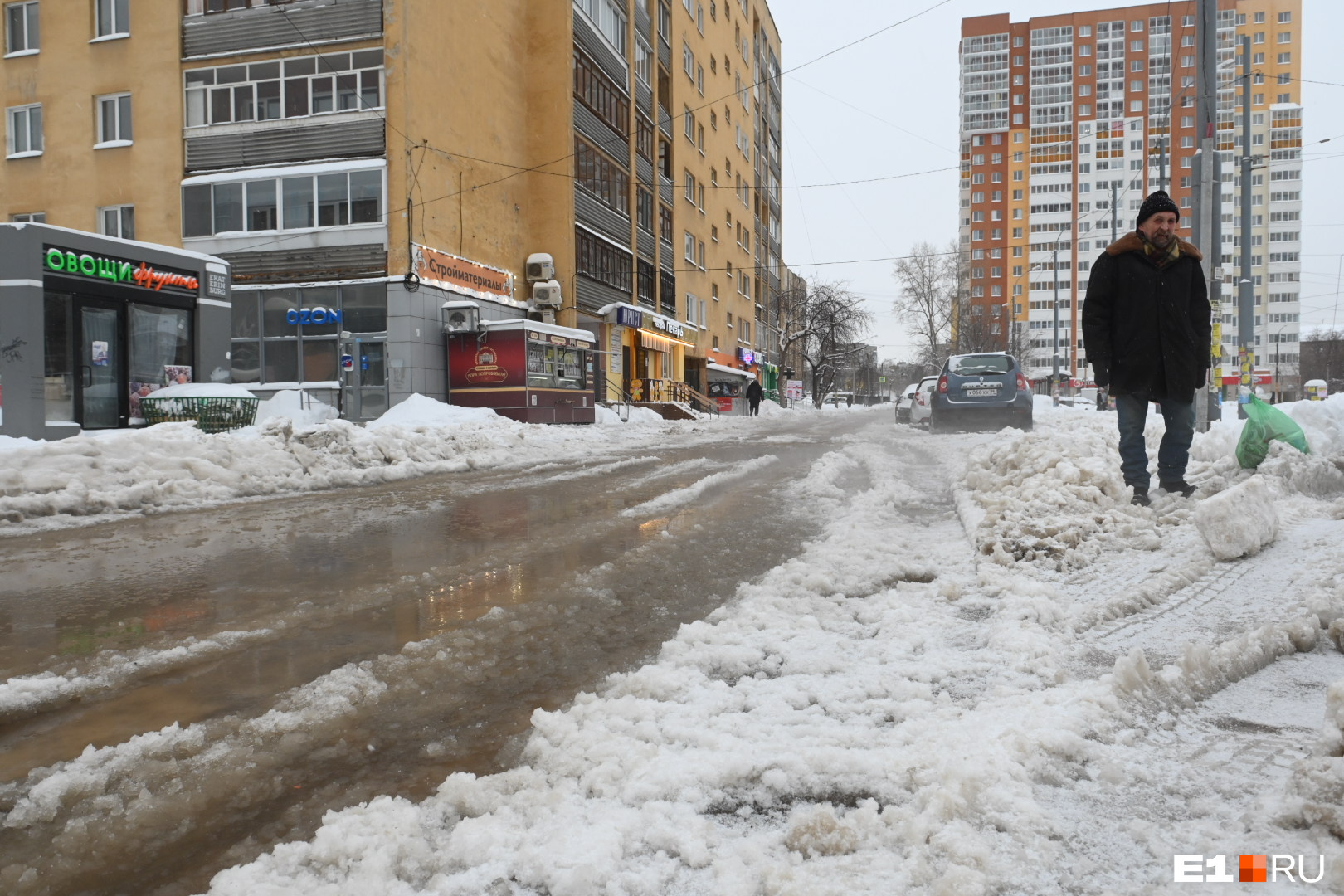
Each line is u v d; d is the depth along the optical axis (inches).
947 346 2977.4
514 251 1042.7
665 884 63.3
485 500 311.0
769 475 378.3
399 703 106.0
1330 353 3503.9
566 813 73.3
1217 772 77.5
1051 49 4963.1
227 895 62.8
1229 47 4503.0
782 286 2657.5
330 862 68.1
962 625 129.0
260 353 855.7
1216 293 666.8
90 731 98.4
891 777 78.0
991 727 85.4
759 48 2288.4
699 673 109.7
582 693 104.0
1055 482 218.4
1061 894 59.9
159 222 879.7
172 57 873.5
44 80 911.0
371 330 833.5
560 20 1075.9
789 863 65.4
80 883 66.9
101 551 216.4
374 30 825.5
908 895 59.9
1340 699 76.5
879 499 271.6
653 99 1422.2
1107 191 4857.3
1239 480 222.2
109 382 510.0
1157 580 146.5
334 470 385.7
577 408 935.7
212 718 101.7
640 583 169.6
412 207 831.7
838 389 4276.6
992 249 5036.9
